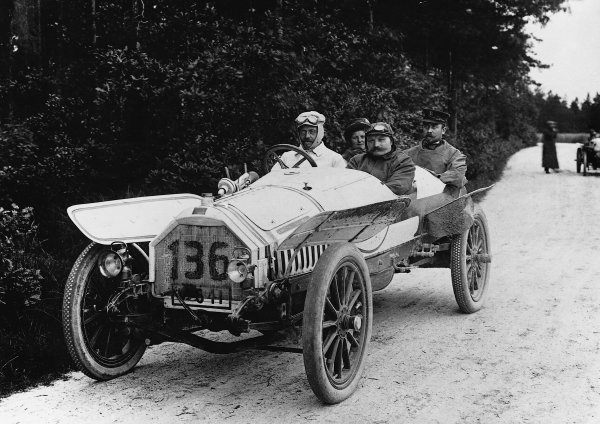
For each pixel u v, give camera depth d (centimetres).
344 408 364
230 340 502
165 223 420
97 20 851
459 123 2236
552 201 1379
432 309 582
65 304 388
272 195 419
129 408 366
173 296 380
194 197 446
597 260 764
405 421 344
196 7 854
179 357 460
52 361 435
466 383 397
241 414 357
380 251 466
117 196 751
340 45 998
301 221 395
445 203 553
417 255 536
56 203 727
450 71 1989
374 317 561
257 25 962
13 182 718
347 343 388
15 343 444
